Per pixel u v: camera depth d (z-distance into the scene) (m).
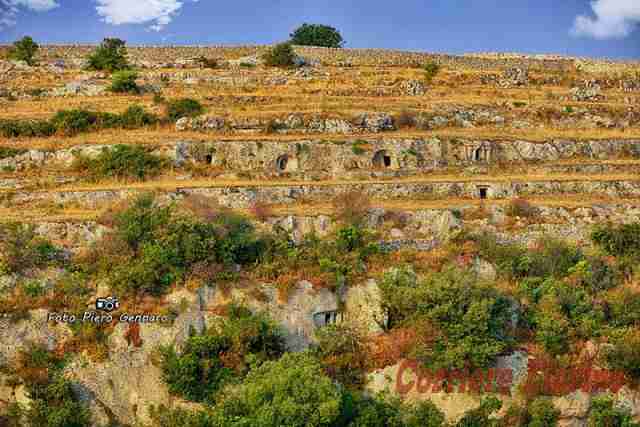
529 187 74.44
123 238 56.12
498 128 87.50
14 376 49.12
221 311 54.09
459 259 62.16
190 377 49.56
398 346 54.75
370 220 65.62
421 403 52.09
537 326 58.41
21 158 72.25
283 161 75.12
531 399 54.84
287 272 57.50
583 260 64.19
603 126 90.62
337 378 53.28
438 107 88.69
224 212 61.88
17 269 53.47
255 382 47.22
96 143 74.12
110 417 49.41
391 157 77.44
